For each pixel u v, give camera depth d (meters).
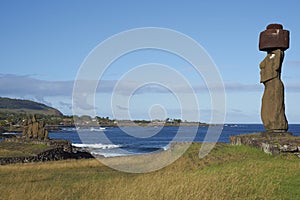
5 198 13.41
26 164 28.34
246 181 13.41
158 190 13.09
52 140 42.78
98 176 20.45
